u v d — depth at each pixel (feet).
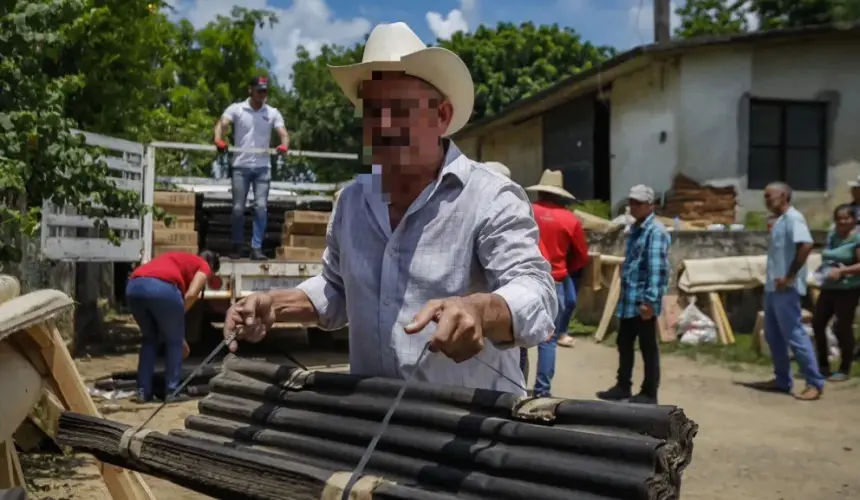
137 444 7.60
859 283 31.09
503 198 7.83
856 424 24.31
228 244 40.19
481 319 6.70
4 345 8.95
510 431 6.20
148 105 48.16
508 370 8.37
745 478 18.88
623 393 26.68
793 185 52.44
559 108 63.36
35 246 26.96
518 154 67.87
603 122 60.75
